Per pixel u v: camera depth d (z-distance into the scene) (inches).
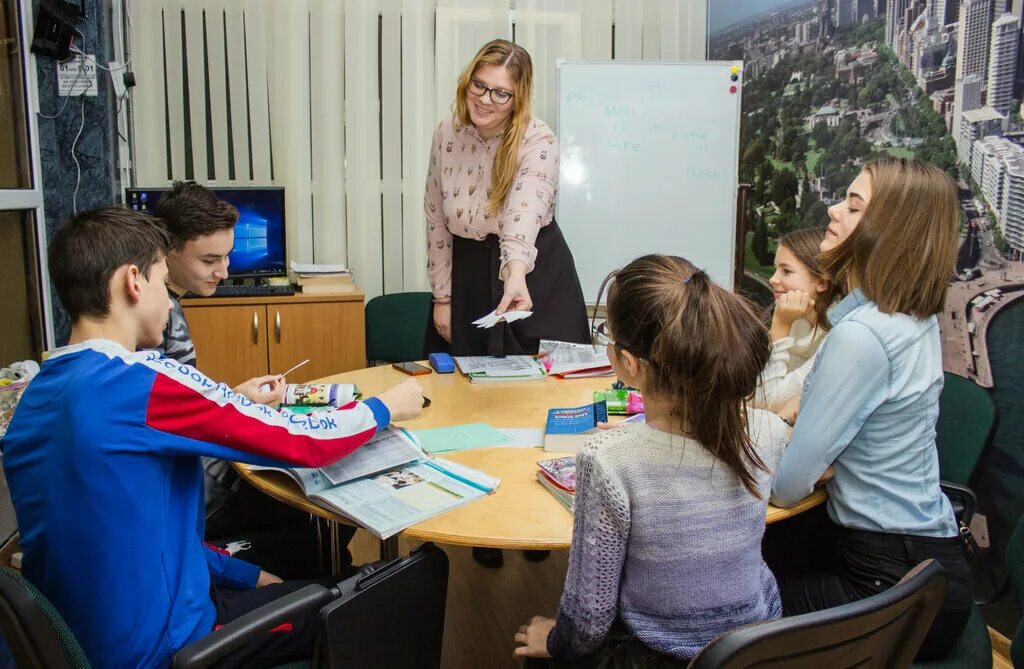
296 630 52.7
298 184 140.3
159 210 68.1
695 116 133.3
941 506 56.7
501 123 91.7
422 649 52.6
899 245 53.6
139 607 45.6
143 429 45.9
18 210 105.9
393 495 54.7
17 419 47.5
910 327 54.2
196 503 50.6
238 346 131.8
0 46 102.3
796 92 122.9
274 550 70.9
